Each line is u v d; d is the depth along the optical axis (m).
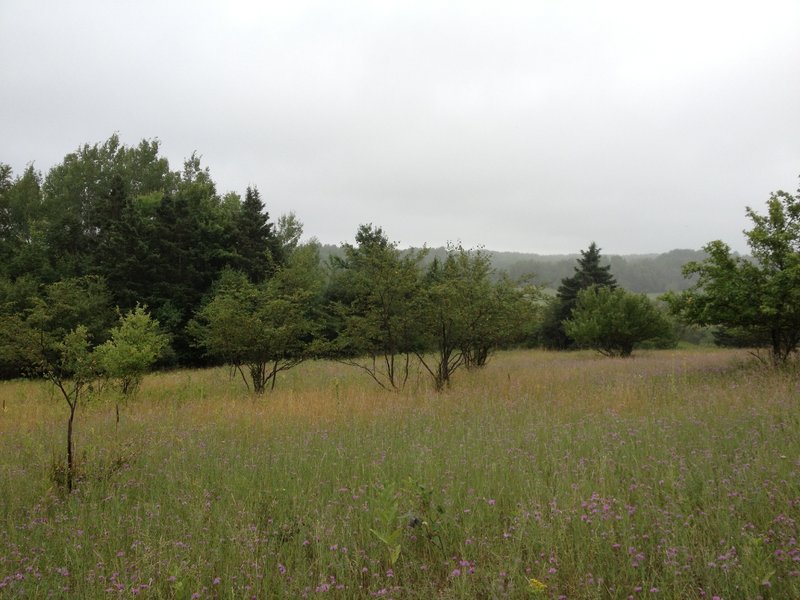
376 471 5.54
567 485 4.74
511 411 8.72
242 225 36.41
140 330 13.76
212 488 5.43
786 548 3.34
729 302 13.10
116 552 3.95
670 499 4.18
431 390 12.68
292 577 3.57
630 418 7.60
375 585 3.38
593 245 47.66
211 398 12.76
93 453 6.73
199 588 3.44
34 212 39.94
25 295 29.34
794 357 14.29
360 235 34.38
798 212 12.78
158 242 32.84
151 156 46.81
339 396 11.70
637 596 3.18
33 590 3.46
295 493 5.03
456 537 4.03
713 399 8.50
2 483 5.71
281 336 13.95
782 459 5.02
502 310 13.86
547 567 3.41
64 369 6.89
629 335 26.02
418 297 13.66
